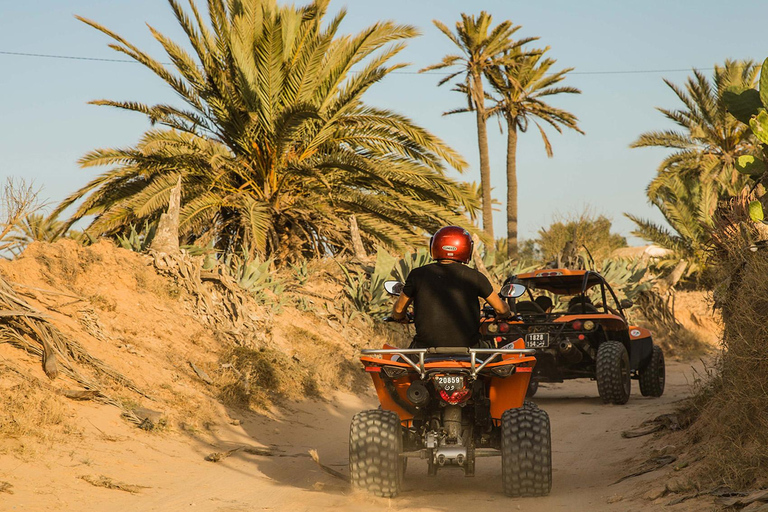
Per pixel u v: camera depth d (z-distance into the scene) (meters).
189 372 8.34
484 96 36.97
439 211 20.73
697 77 34.44
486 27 34.47
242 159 21.19
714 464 4.60
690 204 32.12
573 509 4.43
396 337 14.19
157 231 11.17
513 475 4.74
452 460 4.62
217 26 19.72
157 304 9.66
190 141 20.08
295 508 4.57
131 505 4.49
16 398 5.83
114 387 7.05
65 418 5.95
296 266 16.27
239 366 9.06
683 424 6.71
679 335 20.92
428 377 4.73
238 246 21.16
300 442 7.38
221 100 20.20
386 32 19.41
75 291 8.78
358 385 11.19
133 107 18.83
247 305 11.61
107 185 19.50
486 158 36.38
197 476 5.45
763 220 5.27
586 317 10.11
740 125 34.06
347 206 21.27
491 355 4.86
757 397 4.76
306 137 20.59
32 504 4.23
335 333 13.18
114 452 5.64
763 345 4.86
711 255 6.27
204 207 19.30
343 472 5.95
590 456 6.53
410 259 15.18
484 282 5.12
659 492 4.50
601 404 10.47
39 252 9.09
